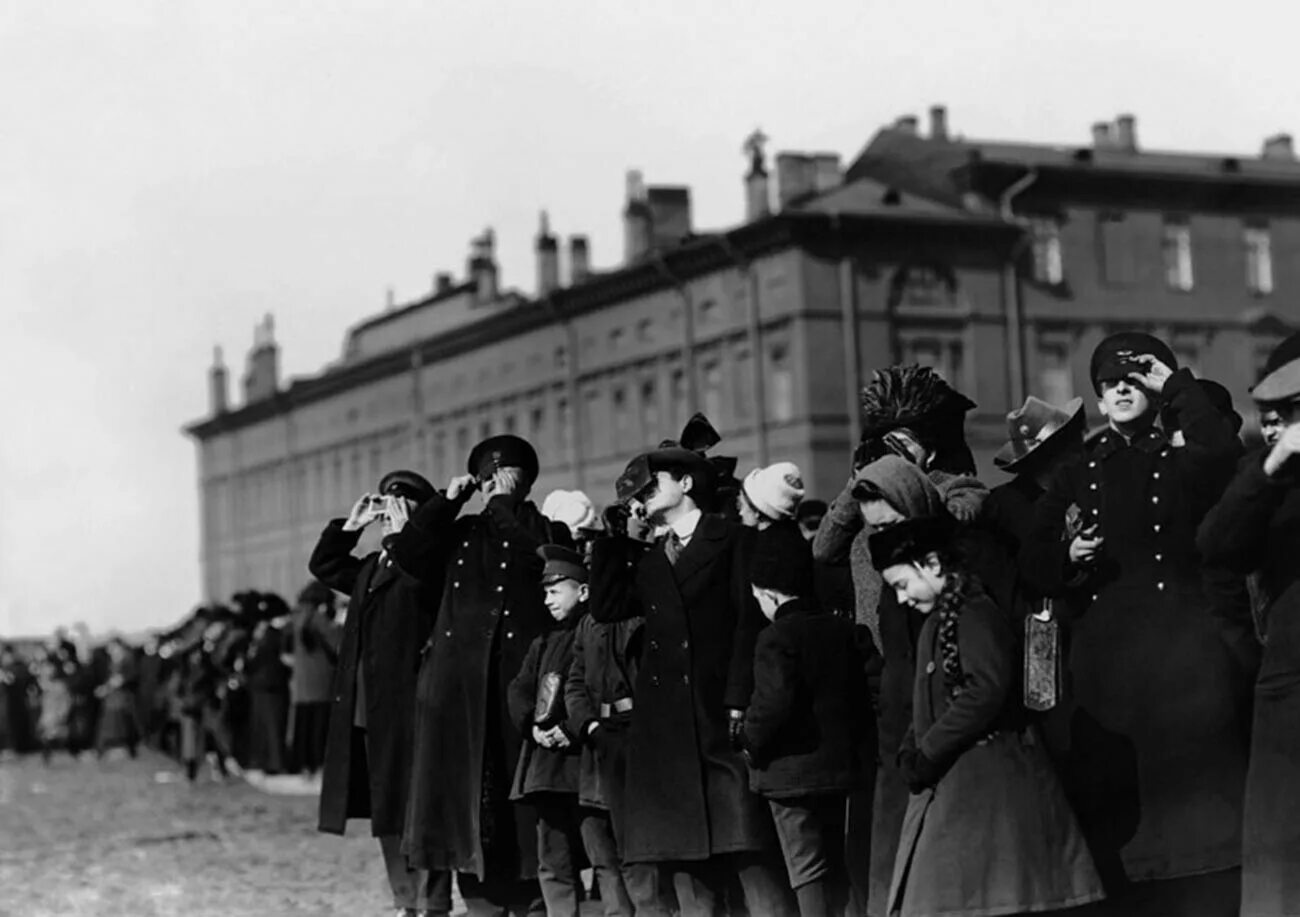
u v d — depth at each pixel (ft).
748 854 31.42
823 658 29.91
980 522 28.53
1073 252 199.41
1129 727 27.84
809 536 44.32
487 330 241.76
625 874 34.14
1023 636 26.78
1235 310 207.51
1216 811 27.43
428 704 38.81
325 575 43.50
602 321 216.33
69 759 150.10
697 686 31.76
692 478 32.94
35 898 52.47
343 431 296.10
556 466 227.61
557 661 35.60
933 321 188.65
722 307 193.88
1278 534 25.76
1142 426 29.14
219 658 102.47
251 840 67.10
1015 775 25.54
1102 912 27.30
